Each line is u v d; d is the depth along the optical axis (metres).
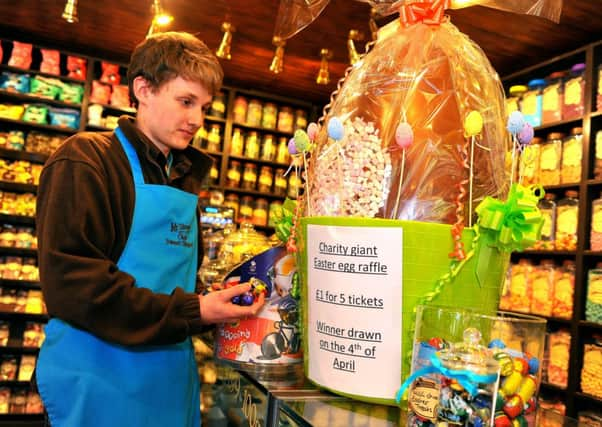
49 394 0.97
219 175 4.12
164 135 1.13
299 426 0.64
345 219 0.69
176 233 1.12
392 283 0.67
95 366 0.97
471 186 0.72
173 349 1.08
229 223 2.08
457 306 0.67
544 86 2.90
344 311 0.70
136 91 1.14
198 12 2.87
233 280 0.96
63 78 3.68
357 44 3.13
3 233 3.52
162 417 1.04
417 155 0.74
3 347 3.42
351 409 0.68
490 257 0.68
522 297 2.84
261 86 4.23
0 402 3.38
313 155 0.85
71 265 0.89
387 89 0.80
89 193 0.95
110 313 0.90
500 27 2.69
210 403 1.12
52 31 3.48
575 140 2.67
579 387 2.52
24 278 3.53
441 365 0.53
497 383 0.52
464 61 0.81
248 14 2.85
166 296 0.93
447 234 0.67
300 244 0.78
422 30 0.82
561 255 2.80
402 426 0.61
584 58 2.77
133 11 2.98
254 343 0.91
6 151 3.52
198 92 1.11
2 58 3.60
